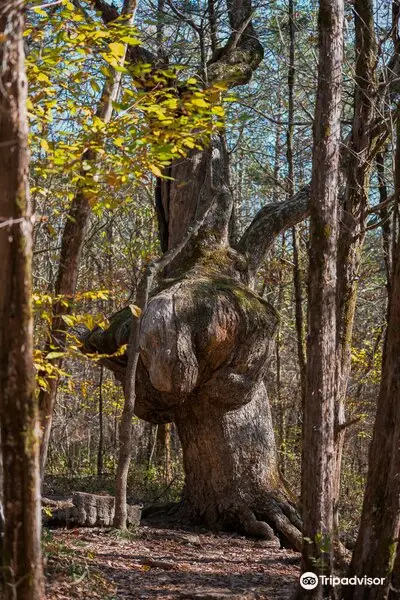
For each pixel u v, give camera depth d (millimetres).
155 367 11477
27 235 4445
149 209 20703
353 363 21047
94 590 7762
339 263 12102
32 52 7297
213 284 12461
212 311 11812
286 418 26109
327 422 6891
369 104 12047
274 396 26156
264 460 13273
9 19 4328
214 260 13383
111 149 8906
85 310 20406
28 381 4469
